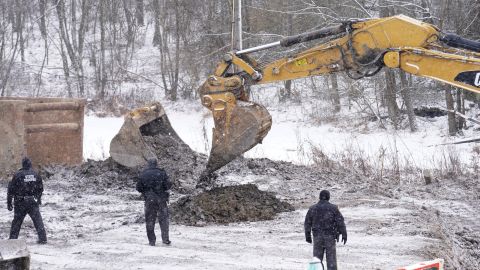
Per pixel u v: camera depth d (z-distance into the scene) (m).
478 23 42.00
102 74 57.56
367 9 43.09
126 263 13.03
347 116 46.69
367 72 15.28
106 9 65.19
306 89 55.50
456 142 35.50
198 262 13.09
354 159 28.19
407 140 39.09
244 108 17.62
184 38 56.78
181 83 60.75
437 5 44.41
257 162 25.95
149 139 23.41
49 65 67.06
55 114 24.69
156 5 64.69
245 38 46.47
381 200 20.58
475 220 18.72
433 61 14.09
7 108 22.66
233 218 17.72
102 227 17.02
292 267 12.68
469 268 13.73
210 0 54.41
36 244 14.91
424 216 18.02
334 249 11.82
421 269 8.20
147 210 14.72
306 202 20.33
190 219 17.52
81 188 22.25
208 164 18.23
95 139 38.94
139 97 56.25
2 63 57.91
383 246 14.44
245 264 12.92
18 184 14.85
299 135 40.69
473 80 13.66
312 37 15.94
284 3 48.50
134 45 71.31
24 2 67.19
